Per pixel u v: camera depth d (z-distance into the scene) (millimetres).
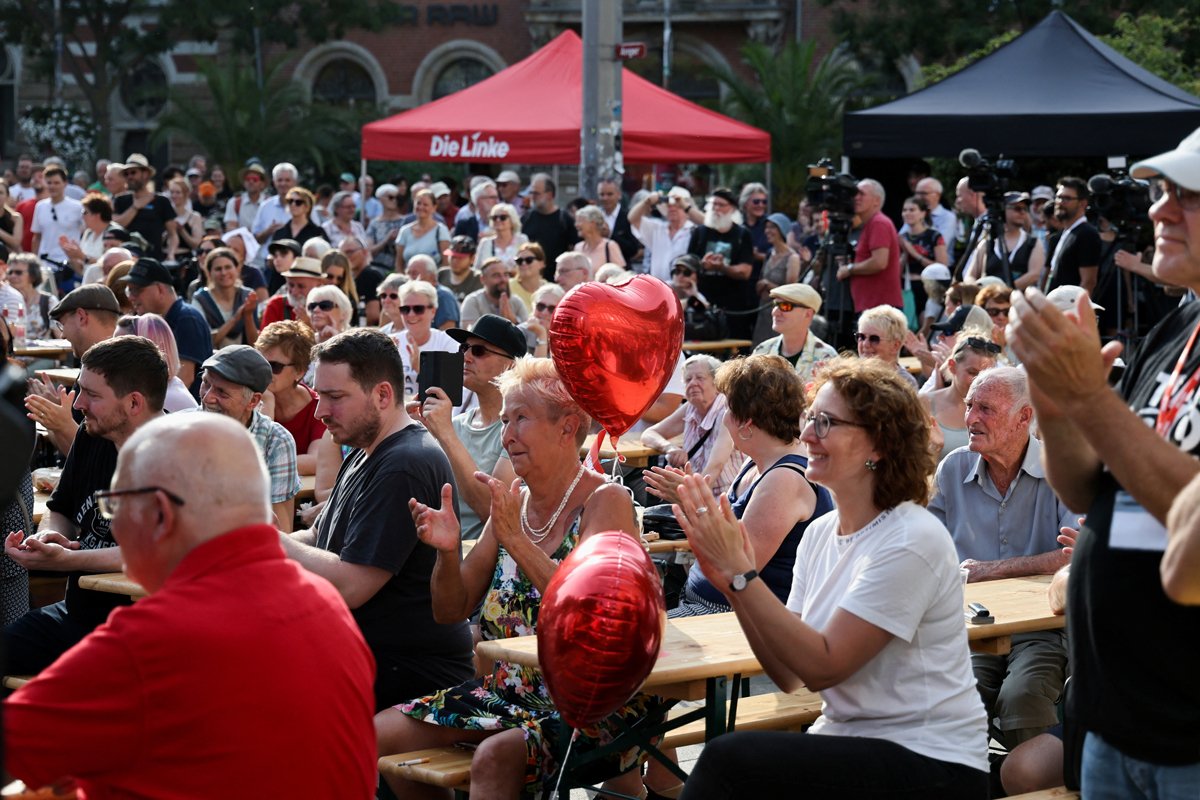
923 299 12016
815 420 3238
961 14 24422
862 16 25703
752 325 12109
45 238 14406
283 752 2365
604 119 13156
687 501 3064
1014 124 11961
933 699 3148
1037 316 2252
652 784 4402
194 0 28500
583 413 3811
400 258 13750
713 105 29031
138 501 2438
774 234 12062
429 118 13961
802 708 4117
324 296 8297
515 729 3713
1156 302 9578
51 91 30406
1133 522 2408
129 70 30844
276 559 2492
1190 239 2393
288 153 28047
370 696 2594
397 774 3725
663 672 3396
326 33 29297
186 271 12367
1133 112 11734
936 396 6043
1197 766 2373
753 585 3043
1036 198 13781
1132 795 2479
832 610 3244
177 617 2336
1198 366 2441
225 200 20312
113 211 14492
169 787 2309
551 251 13312
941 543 3172
